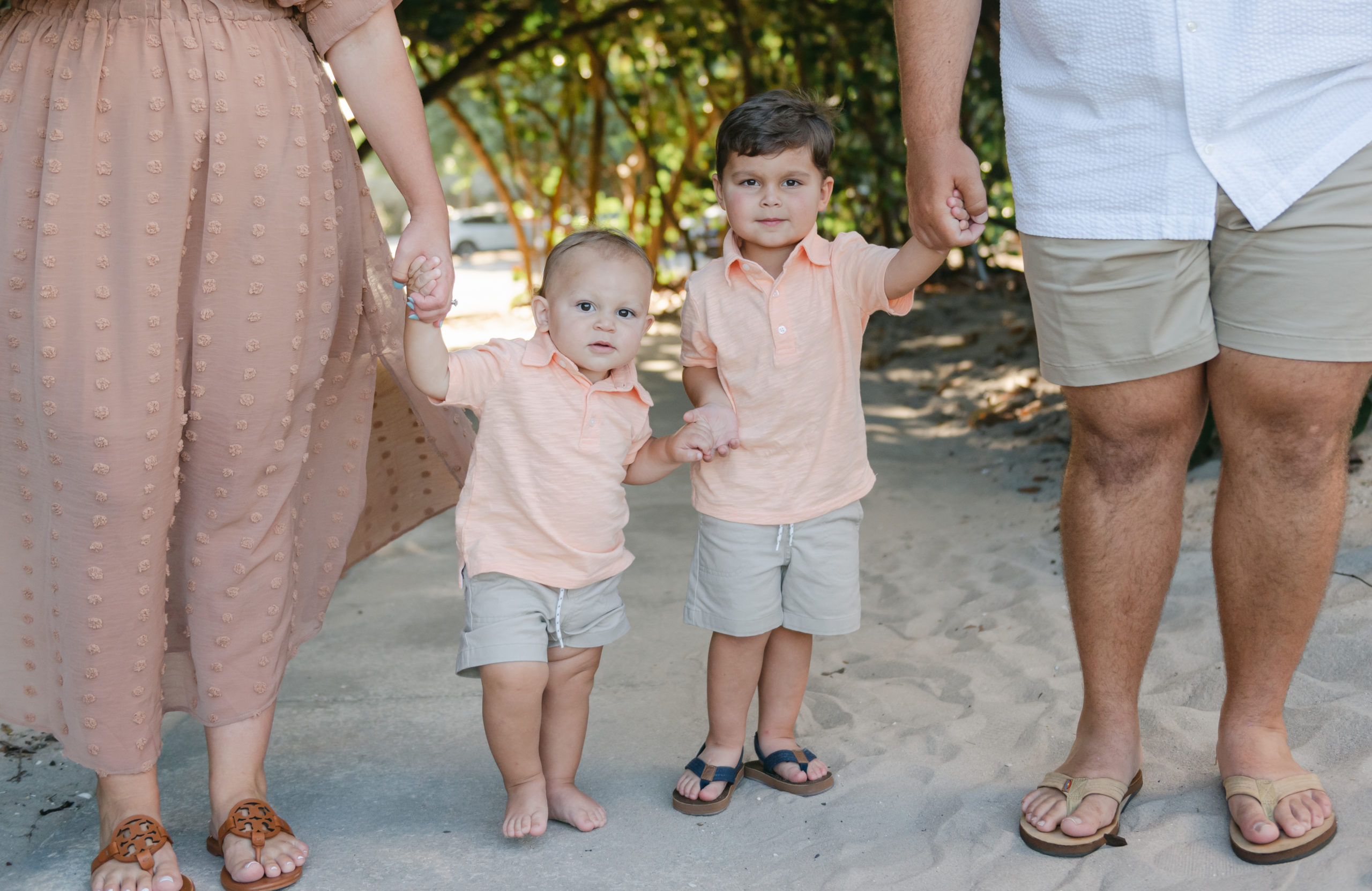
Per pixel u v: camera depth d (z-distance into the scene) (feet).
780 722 8.70
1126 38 6.86
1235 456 7.38
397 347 8.22
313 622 8.43
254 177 7.09
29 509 7.22
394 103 7.52
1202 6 6.70
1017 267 39.60
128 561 7.07
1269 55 6.68
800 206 8.04
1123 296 7.12
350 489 8.39
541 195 49.73
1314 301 6.86
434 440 8.46
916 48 7.27
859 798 8.25
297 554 8.25
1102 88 6.98
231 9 7.07
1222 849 7.11
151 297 6.91
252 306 7.20
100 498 6.89
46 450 6.93
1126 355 7.22
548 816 8.02
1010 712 9.35
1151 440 7.44
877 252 8.10
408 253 7.36
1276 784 7.22
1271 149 6.79
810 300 8.15
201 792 8.73
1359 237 6.75
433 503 9.61
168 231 6.92
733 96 43.11
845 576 8.44
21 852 7.90
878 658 11.06
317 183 7.42
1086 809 7.34
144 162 6.86
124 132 6.84
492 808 8.39
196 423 7.30
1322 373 6.97
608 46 43.24
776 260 8.35
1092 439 7.58
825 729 9.57
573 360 7.81
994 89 26.89
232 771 7.71
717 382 8.48
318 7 7.38
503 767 7.85
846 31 34.37
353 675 10.94
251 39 7.11
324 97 7.53
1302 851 6.89
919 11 7.23
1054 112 7.22
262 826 7.45
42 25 6.97
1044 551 13.58
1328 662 9.03
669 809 8.32
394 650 11.57
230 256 7.11
